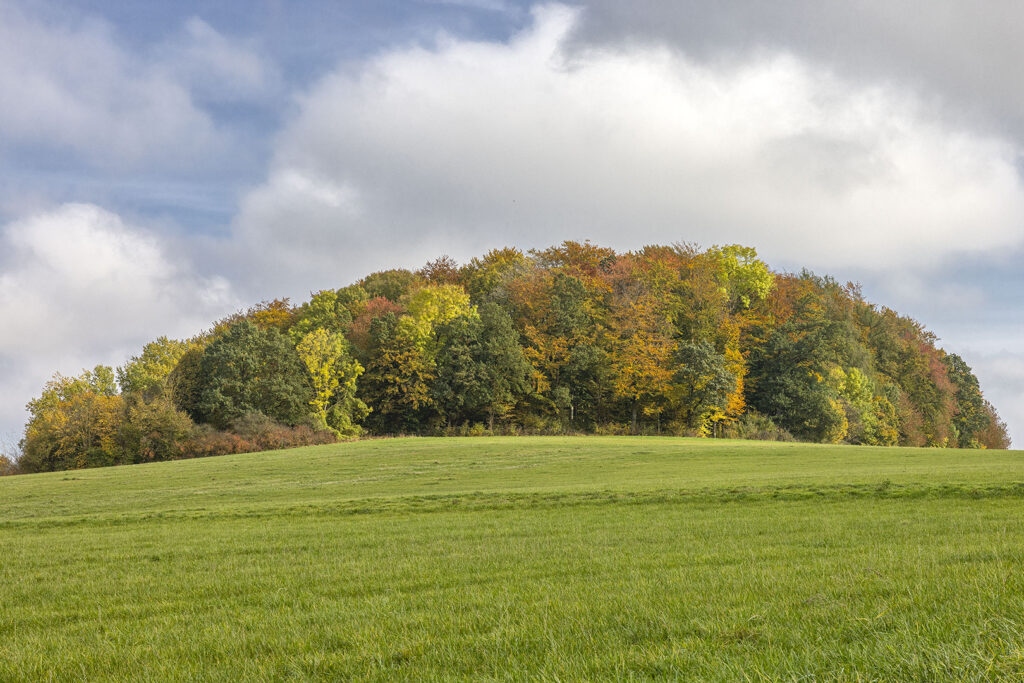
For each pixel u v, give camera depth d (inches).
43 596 426.9
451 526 679.1
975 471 976.9
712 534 541.0
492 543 548.1
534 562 447.2
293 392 2829.7
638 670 214.2
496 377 2930.6
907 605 259.1
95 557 572.4
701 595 315.3
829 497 770.2
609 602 311.3
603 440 2368.4
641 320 3036.4
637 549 481.4
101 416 2571.4
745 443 2236.7
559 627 272.2
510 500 893.2
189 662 271.9
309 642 283.7
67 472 1875.0
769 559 412.8
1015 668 172.7
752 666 200.4
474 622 294.0
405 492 1133.7
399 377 3011.8
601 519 681.6
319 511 884.0
